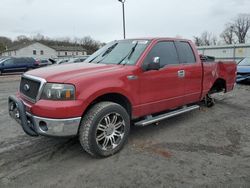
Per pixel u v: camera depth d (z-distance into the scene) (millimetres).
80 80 3484
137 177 3270
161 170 3438
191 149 4121
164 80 4574
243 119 5801
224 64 6453
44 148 4137
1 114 6207
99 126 3652
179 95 4977
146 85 4270
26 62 24953
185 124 5398
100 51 5160
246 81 10977
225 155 3896
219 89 6730
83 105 3441
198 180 3189
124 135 4000
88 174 3346
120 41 5066
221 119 5789
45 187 3062
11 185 3094
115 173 3371
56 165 3584
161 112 5039
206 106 6906
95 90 3549
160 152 4000
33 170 3443
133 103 4125
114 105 3783
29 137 4605
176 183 3129
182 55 5102
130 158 3791
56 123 3324
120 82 3869
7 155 3881
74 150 4062
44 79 3479
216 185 3080
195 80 5340
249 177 3252
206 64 5684
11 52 80188
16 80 16719
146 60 4289
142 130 4992
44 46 78375
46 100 3400
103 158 3795
